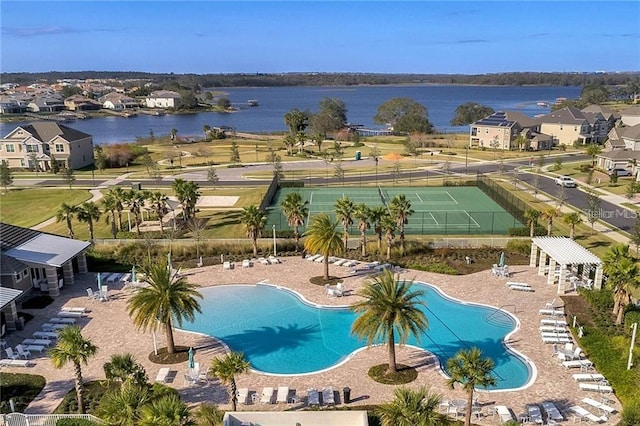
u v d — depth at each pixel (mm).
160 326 41469
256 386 33281
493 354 37469
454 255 56562
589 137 136125
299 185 92375
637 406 28797
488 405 31062
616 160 97500
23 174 106625
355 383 33656
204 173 105375
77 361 29703
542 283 49156
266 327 41719
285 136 151875
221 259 55625
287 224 66875
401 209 55781
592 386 32469
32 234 51469
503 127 131375
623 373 33656
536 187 85000
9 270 44125
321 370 35344
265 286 49406
